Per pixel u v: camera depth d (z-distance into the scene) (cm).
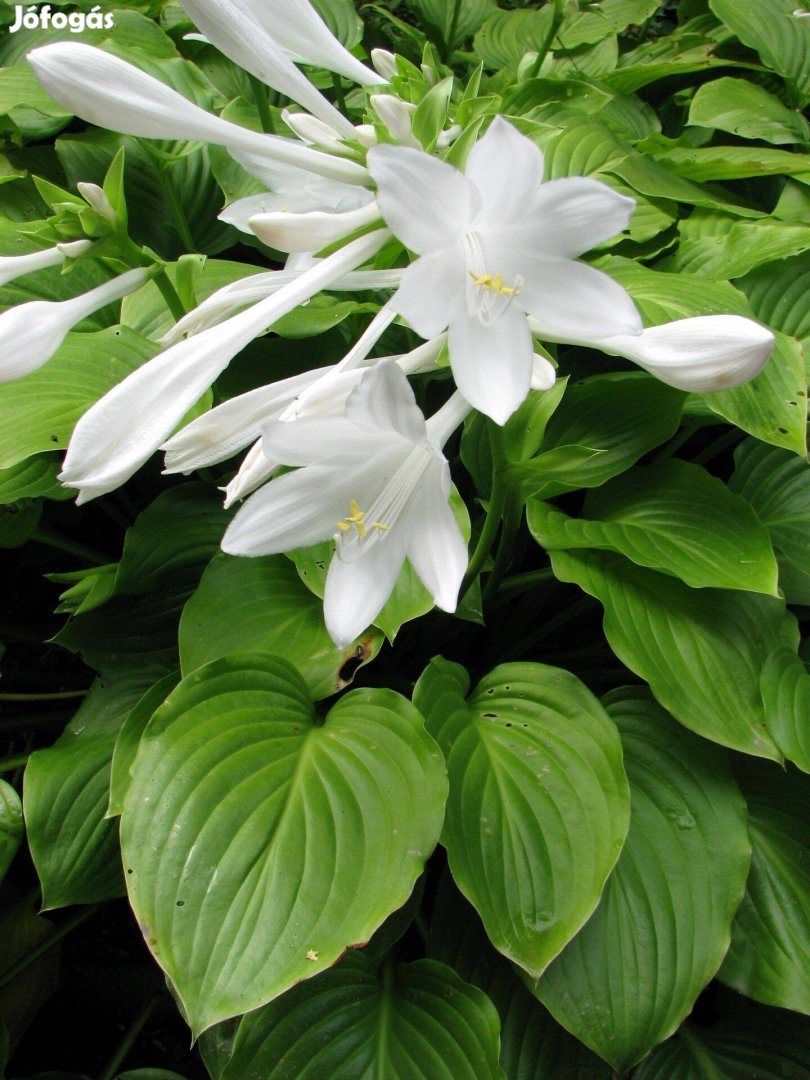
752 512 46
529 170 30
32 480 47
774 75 89
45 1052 52
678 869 41
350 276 36
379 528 35
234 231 63
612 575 46
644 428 49
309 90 37
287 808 37
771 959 42
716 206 62
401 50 90
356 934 34
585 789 40
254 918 35
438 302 32
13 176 60
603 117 78
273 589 46
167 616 50
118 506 66
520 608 56
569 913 37
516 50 91
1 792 43
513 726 42
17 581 67
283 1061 39
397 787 38
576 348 59
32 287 55
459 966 43
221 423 33
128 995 53
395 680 52
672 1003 39
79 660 64
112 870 43
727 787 43
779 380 48
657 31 114
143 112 34
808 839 45
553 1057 42
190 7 35
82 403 46
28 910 49
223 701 40
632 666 42
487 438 51
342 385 32
